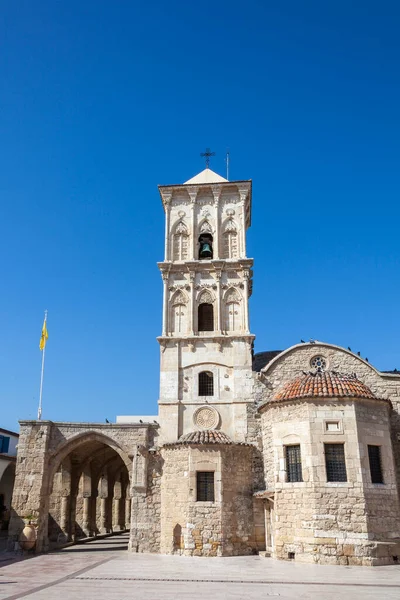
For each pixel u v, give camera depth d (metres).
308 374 33.34
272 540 31.67
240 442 35.31
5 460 53.72
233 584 20.41
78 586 20.09
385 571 24.02
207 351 40.66
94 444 45.00
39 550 36.47
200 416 38.78
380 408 30.81
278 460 30.53
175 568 25.81
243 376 39.41
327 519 27.55
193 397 39.44
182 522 33.12
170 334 41.69
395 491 29.19
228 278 43.06
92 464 51.22
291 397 30.72
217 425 38.34
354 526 27.27
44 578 22.72
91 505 50.62
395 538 28.05
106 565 27.53
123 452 39.16
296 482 29.28
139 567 26.42
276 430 31.27
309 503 28.20
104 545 42.59
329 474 28.70
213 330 41.84
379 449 29.94
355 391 30.34
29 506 37.41
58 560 31.08
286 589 19.09
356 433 29.12
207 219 45.59
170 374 40.06
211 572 24.06
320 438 29.23
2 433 57.75
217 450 34.19
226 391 39.38
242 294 42.41
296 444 30.00
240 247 44.12
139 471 36.88
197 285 43.09
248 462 35.28
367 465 28.81
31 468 38.41
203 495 33.44
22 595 17.88
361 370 38.22
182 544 32.72
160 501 36.19
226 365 40.06
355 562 26.52
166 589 19.22
